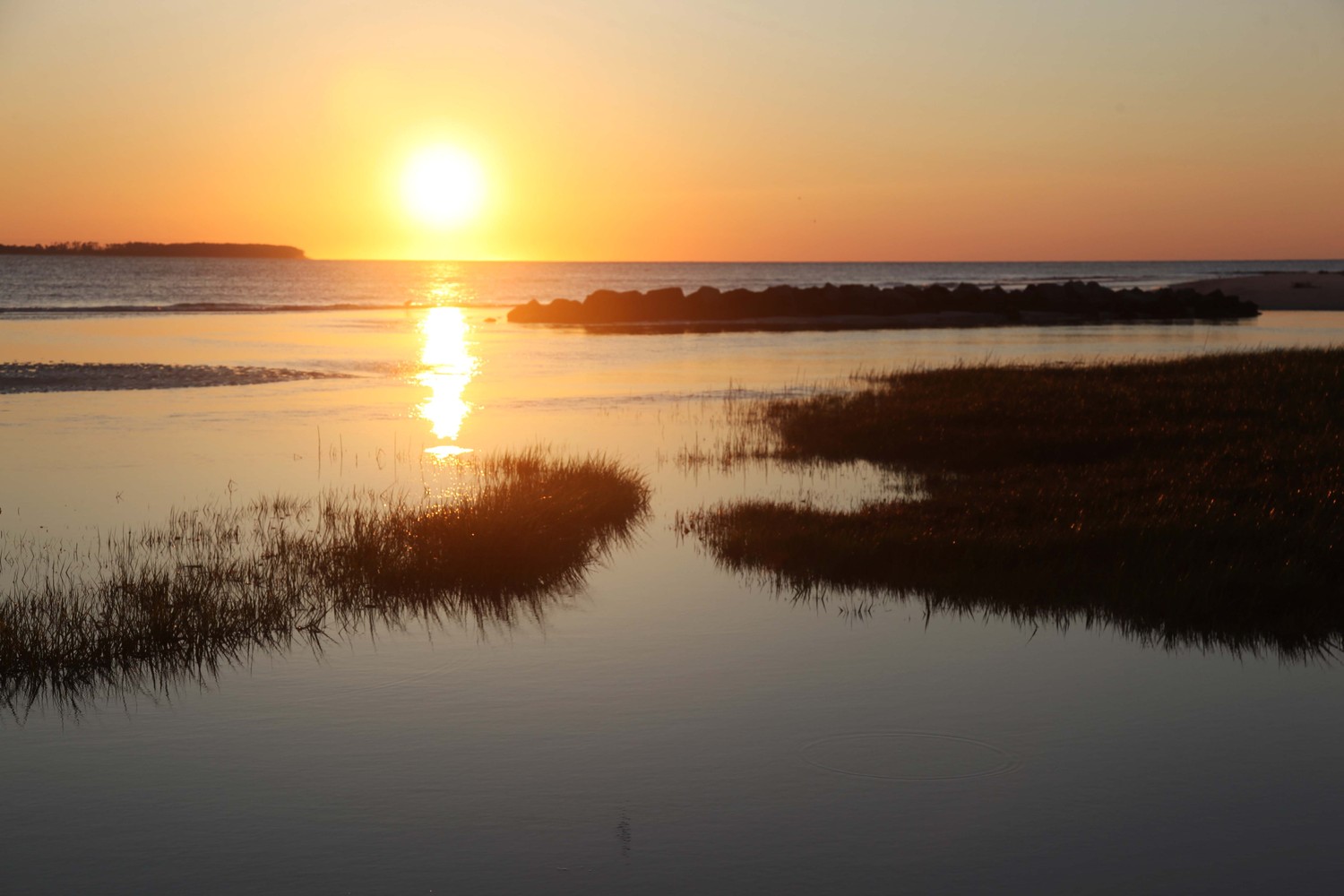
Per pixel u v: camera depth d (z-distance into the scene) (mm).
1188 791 6688
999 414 20875
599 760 7078
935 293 63750
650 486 16250
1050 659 9023
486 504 13266
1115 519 12898
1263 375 24750
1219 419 19781
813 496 15438
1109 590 10609
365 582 10875
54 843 6070
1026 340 46469
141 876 5742
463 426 21797
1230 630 9742
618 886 5648
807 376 31469
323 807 6465
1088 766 7023
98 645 8953
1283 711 7922
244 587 10625
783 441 19859
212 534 12891
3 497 14836
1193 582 10555
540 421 22562
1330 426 18672
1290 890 5641
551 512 13344
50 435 19953
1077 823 6297
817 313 60656
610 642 9367
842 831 6199
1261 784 6781
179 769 6977
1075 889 5648
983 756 7141
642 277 182250
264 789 6688
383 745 7293
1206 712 7891
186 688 8359
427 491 15289
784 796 6609
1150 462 16266
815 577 11320
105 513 13969
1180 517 12820
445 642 9406
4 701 8148
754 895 5574
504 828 6230
